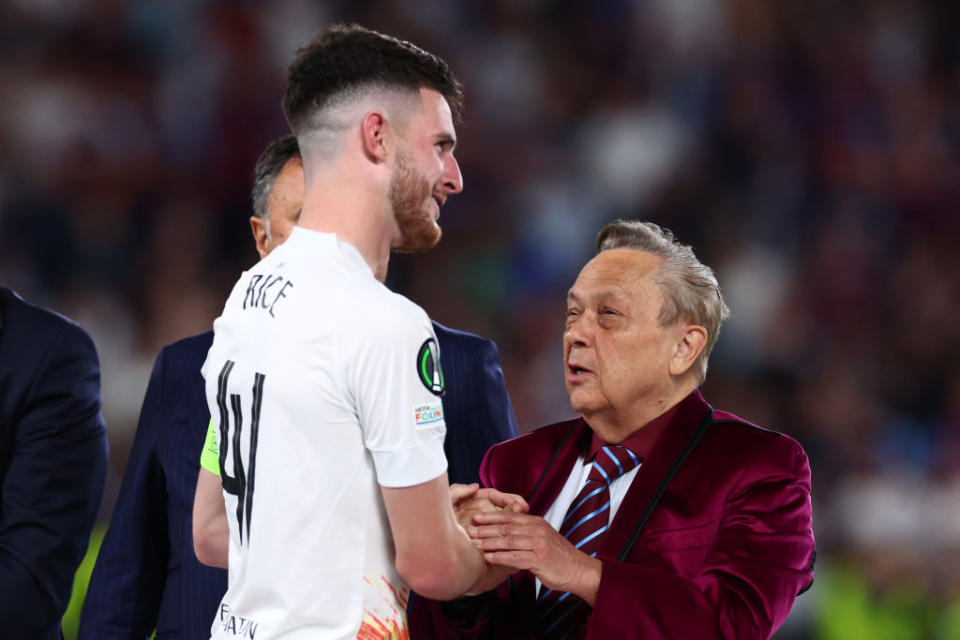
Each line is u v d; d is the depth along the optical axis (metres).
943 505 25.53
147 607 9.72
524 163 33.19
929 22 39.81
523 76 35.03
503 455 8.50
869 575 22.61
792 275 32.75
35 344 9.49
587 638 7.14
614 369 7.72
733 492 7.57
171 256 28.81
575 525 7.88
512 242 31.11
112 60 32.28
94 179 30.19
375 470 6.82
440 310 29.34
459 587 7.00
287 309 6.84
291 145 9.47
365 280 6.85
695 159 34.38
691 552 7.49
